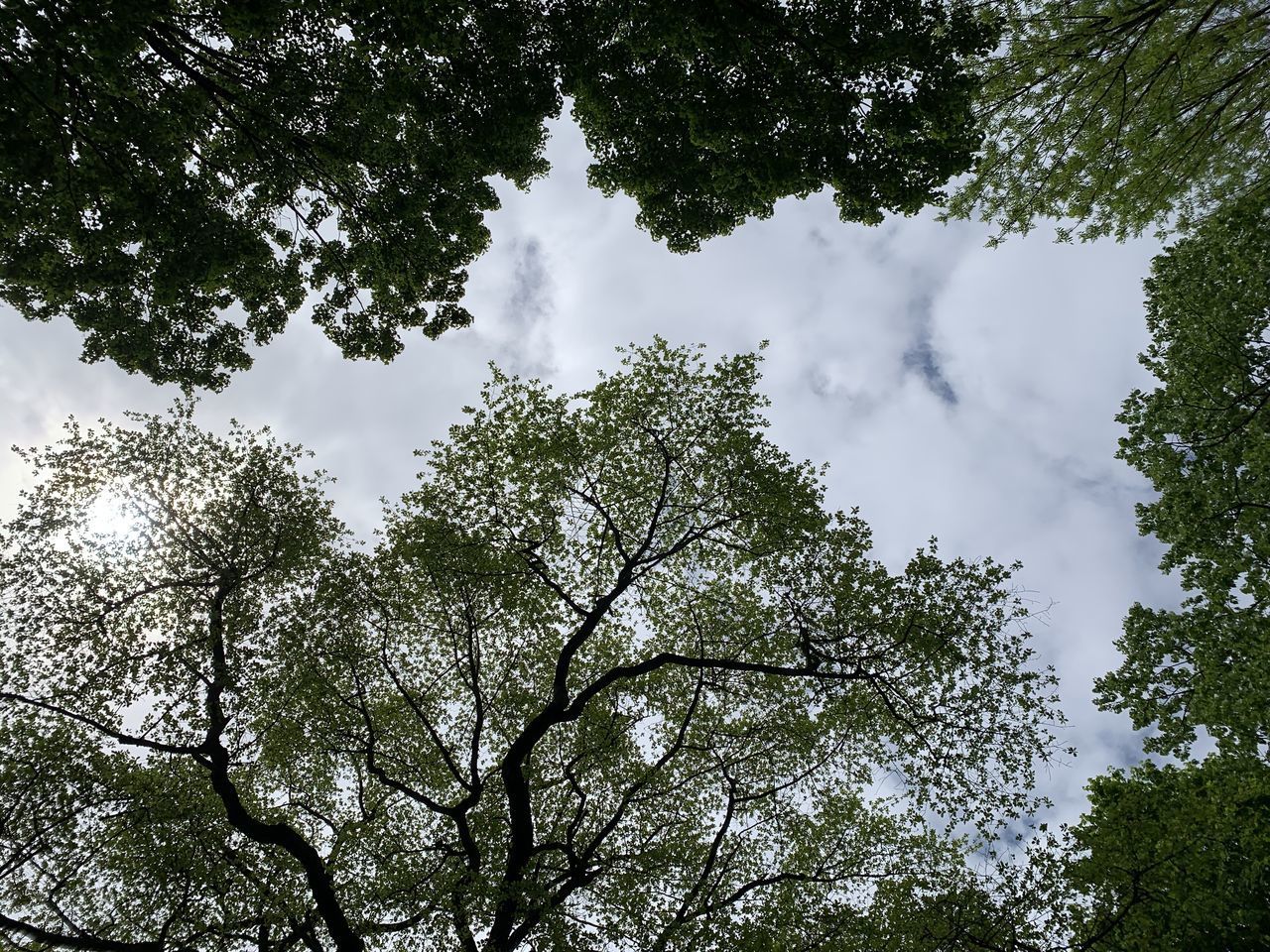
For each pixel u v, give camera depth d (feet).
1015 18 53.98
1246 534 51.65
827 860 45.01
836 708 48.34
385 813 47.50
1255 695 47.09
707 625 52.34
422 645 50.67
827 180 31.32
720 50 28.50
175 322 43.80
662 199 37.29
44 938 32.78
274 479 48.57
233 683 41.34
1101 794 57.11
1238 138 55.98
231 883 40.22
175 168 30.45
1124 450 59.26
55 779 37.91
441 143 34.96
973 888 40.45
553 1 31.09
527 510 49.44
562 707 42.60
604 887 40.06
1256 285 53.47
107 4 23.00
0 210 27.12
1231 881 40.93
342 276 40.60
